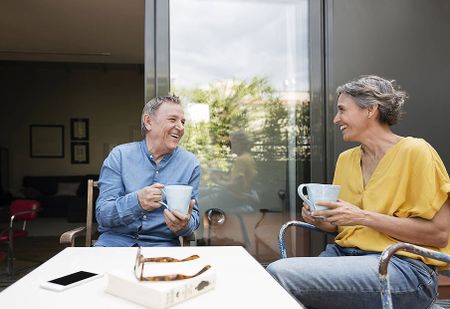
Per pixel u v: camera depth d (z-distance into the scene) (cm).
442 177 106
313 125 221
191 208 114
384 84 122
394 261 106
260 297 69
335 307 106
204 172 220
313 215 106
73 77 781
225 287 75
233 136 222
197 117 219
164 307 63
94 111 788
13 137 770
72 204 634
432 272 107
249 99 223
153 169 144
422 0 221
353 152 134
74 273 82
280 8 223
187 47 217
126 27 438
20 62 639
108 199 138
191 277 68
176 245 140
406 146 113
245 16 221
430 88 222
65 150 784
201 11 218
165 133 143
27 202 334
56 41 495
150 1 209
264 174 224
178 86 216
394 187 112
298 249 224
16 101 769
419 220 106
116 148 149
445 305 189
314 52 220
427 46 222
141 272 67
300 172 225
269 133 224
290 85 224
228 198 222
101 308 63
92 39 486
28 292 71
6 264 338
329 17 218
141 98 795
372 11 219
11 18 406
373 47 220
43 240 466
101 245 136
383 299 81
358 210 105
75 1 361
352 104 121
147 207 123
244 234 223
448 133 222
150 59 210
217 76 220
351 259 108
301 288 104
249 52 222
